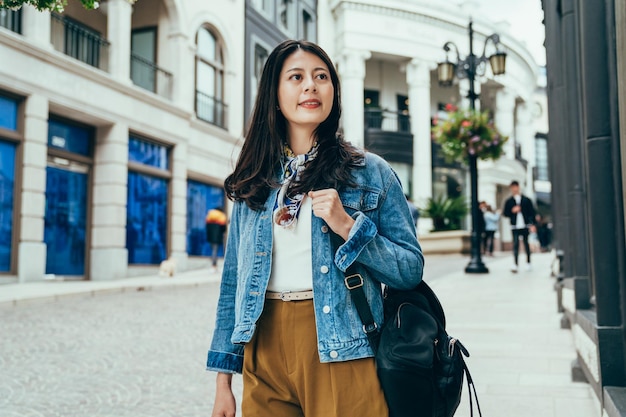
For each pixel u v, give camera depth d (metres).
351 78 28.94
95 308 8.83
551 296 9.16
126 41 15.34
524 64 36.69
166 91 17.45
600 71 3.23
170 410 3.97
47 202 13.63
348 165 1.71
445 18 30.75
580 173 5.29
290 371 1.68
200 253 19.20
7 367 5.15
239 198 1.82
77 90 13.62
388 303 1.71
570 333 6.21
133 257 15.88
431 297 1.75
